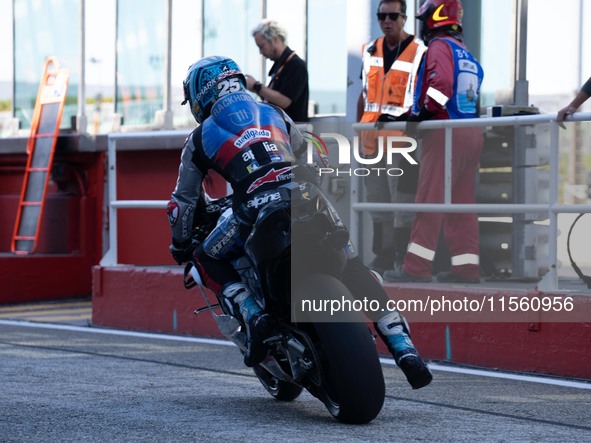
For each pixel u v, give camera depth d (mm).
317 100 40031
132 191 47125
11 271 44281
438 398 21234
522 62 32094
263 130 18266
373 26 33000
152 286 33125
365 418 17859
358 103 31219
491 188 25812
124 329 33906
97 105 50000
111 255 34844
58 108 48719
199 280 19094
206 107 18859
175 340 30922
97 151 47688
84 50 50469
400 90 29484
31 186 48688
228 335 19281
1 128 55281
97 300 34750
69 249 48656
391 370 25125
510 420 18844
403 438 17047
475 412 19656
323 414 19359
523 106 29719
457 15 27609
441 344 26016
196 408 19906
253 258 17453
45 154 48656
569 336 23719
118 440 16812
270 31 32812
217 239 18484
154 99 47250
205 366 25672
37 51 53156
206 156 18469
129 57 48344
